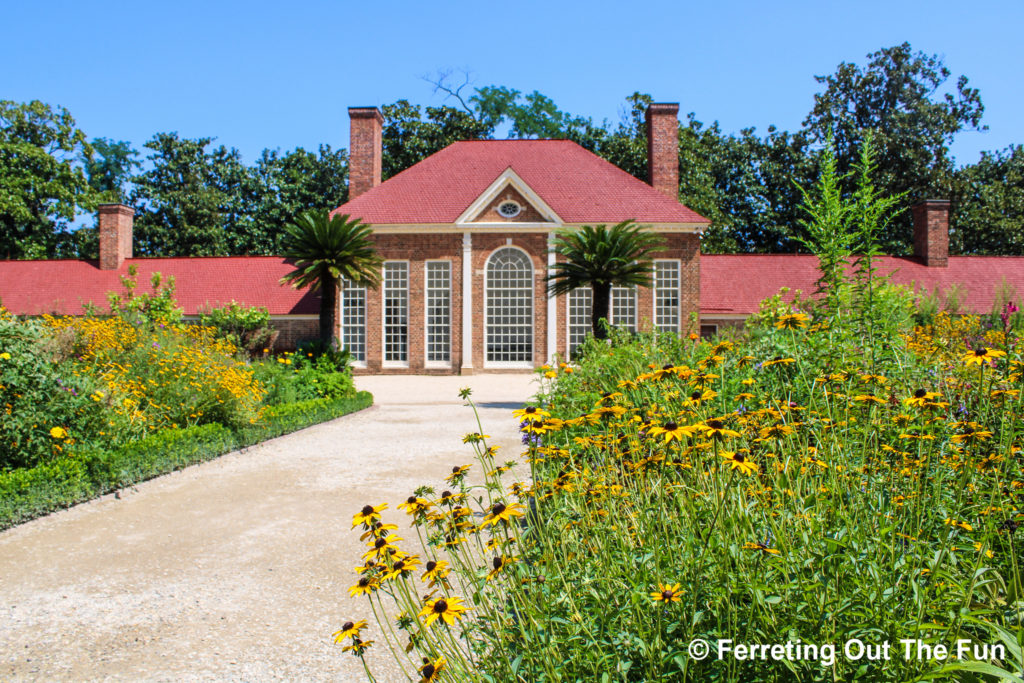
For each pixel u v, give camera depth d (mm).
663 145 32344
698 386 4543
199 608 5145
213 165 51375
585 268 20188
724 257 33219
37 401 8305
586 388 8398
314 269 22875
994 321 11820
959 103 43969
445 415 15898
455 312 29906
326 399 16250
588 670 2422
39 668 4246
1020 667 2033
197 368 11742
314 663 4266
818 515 2758
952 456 3562
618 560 2900
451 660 2475
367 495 8375
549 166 33000
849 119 43250
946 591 2412
